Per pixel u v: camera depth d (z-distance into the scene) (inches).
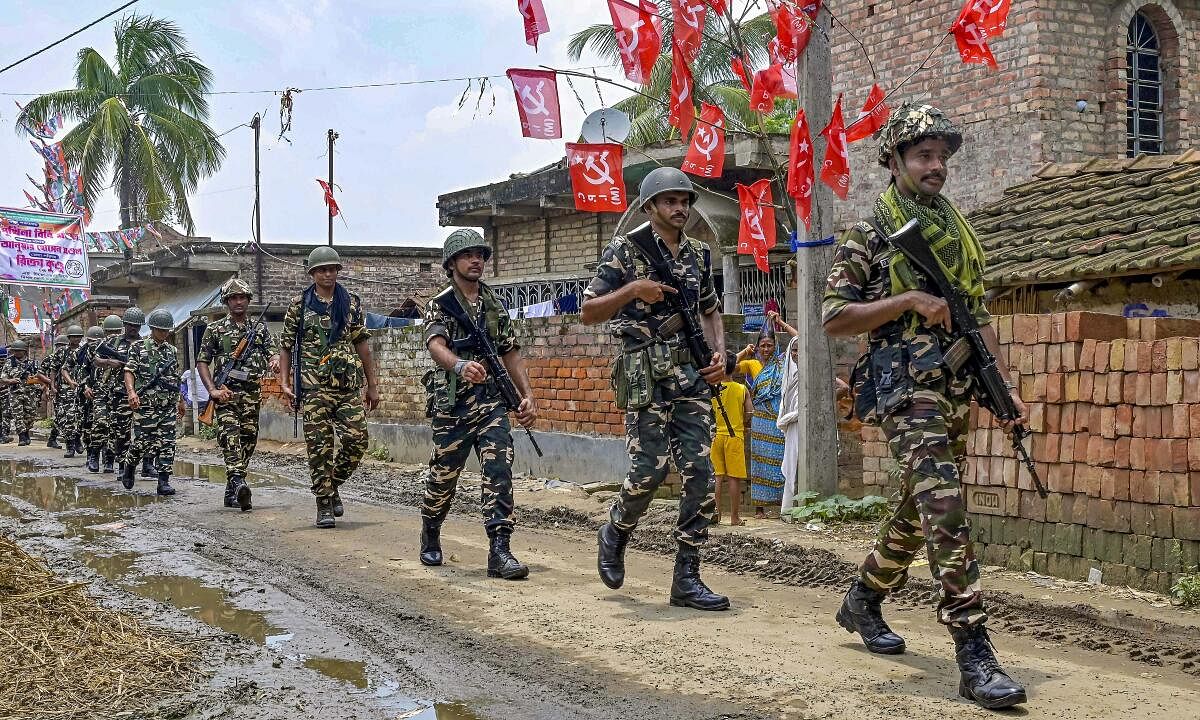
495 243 826.2
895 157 188.4
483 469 295.0
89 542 357.7
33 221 1034.7
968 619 178.9
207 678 204.2
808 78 372.5
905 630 229.5
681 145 583.8
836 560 296.5
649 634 227.6
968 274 187.9
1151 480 250.1
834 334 188.7
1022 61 486.6
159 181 1337.4
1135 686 188.1
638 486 250.4
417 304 884.6
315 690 197.2
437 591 274.1
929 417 182.9
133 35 1411.2
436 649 222.5
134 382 495.2
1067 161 486.0
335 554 327.9
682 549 252.5
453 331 300.0
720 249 584.7
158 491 490.9
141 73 1418.6
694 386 249.3
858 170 545.3
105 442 609.9
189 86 1407.5
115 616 233.9
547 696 190.7
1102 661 206.7
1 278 1015.6
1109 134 494.3
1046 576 272.5
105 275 1229.1
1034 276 350.6
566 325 504.4
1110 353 259.4
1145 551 251.8
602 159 423.2
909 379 184.5
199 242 1140.5
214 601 270.8
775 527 352.2
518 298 794.2
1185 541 243.3
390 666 212.1
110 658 209.8
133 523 398.9
